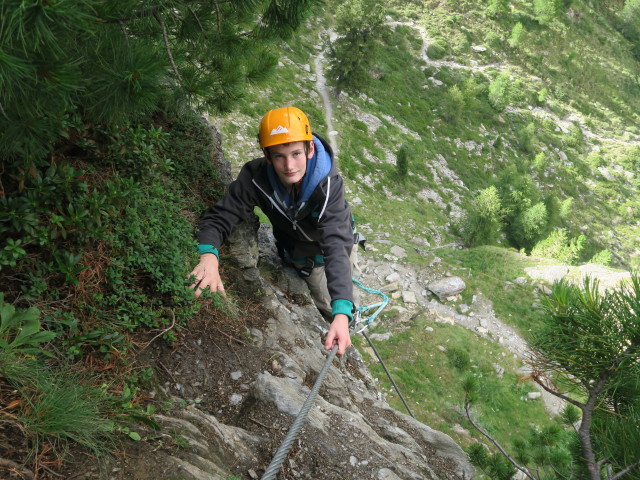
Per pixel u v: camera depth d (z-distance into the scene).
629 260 57.91
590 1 95.94
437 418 19.53
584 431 2.30
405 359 21.92
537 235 52.78
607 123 76.06
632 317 2.05
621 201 64.12
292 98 47.34
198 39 2.92
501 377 21.89
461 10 78.88
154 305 3.00
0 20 1.32
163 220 3.29
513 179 55.03
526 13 83.12
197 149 4.50
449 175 52.78
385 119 53.06
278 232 4.07
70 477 1.76
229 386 3.00
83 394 2.09
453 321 24.52
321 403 3.14
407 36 70.06
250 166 3.42
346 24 48.72
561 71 80.06
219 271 3.93
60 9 1.33
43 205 2.41
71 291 2.52
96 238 2.71
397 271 27.41
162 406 2.52
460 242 44.50
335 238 3.14
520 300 25.58
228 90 3.36
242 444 2.51
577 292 2.19
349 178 44.09
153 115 4.34
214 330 3.27
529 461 4.01
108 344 2.48
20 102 1.68
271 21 3.25
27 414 1.84
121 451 1.97
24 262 2.38
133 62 1.90
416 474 2.79
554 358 2.26
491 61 74.81
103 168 3.07
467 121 61.72
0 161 2.24
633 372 2.13
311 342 4.04
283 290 4.58
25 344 2.14
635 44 93.75
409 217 42.91
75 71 1.63
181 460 2.04
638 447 2.22
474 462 3.72
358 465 2.65
